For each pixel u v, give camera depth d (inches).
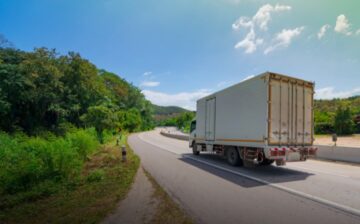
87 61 1470.2
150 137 1488.7
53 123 1354.6
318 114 1979.6
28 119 1235.9
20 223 168.7
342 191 240.4
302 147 348.8
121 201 202.5
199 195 225.0
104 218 164.4
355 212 179.3
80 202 207.9
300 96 359.9
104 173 330.6
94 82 1524.4
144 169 361.4
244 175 322.7
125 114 2378.2
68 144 424.5
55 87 1258.0
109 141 967.6
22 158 367.6
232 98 406.9
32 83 1139.3
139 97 3331.7
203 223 157.5
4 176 274.2
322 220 163.5
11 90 1082.7
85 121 972.6
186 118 3368.6
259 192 236.8
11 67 1101.7
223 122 433.7
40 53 1234.0
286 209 185.9
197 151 559.8
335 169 375.6
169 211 177.3
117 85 2810.0
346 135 1550.2
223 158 507.2
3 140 506.6
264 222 159.5
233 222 159.5
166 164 417.7
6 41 1283.2
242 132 376.2
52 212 187.6
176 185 264.7
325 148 501.4
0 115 1081.4
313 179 298.0
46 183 275.1
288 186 261.3
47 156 330.3
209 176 315.3
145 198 210.8
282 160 329.1
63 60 1386.6
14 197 234.7
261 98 336.8
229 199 212.4
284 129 339.3
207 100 500.4
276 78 336.8
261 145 332.2
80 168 357.7
